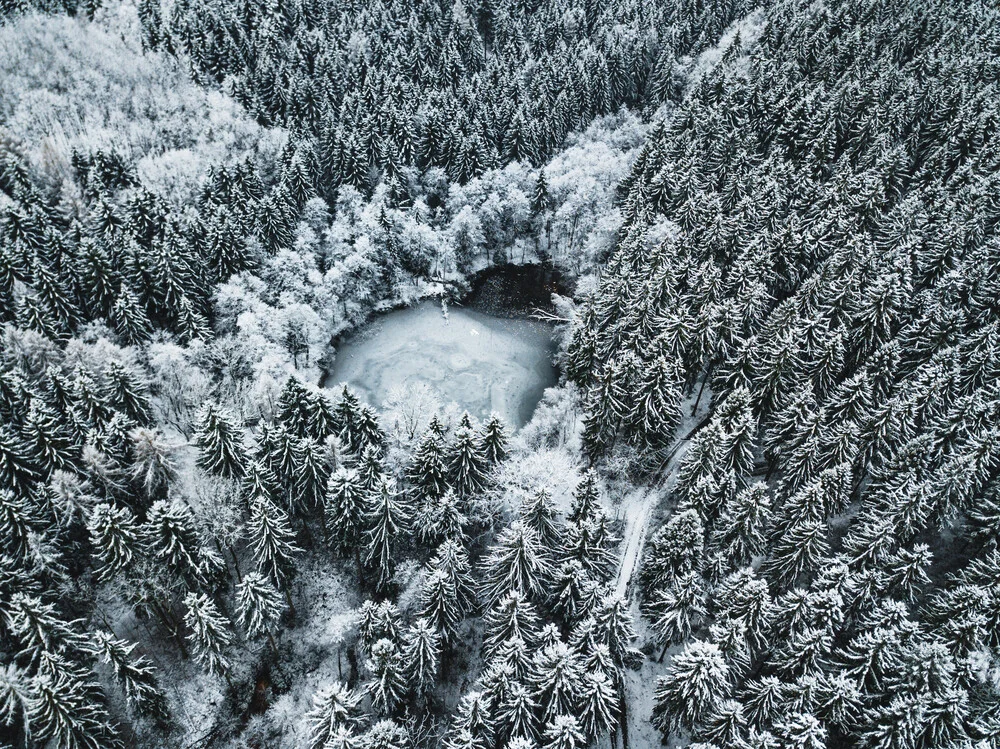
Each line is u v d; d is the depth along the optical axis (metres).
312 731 43.81
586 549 51.44
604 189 108.44
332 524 57.22
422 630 46.84
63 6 125.69
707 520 56.16
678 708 43.88
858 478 61.28
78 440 58.62
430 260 105.19
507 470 60.69
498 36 147.50
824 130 100.94
